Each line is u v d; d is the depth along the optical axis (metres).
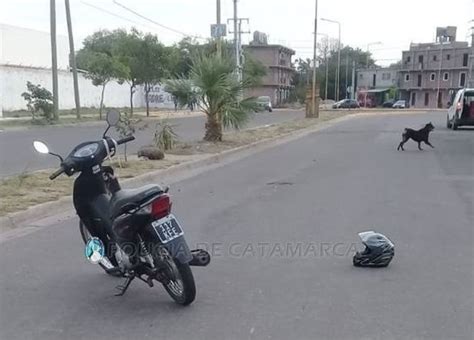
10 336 4.38
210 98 19.50
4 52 47.22
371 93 110.62
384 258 5.91
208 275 5.74
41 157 15.74
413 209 8.94
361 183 11.58
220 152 16.94
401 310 4.78
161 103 69.44
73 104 53.31
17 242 7.10
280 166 14.68
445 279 5.57
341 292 5.21
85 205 5.37
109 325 4.55
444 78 101.88
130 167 13.22
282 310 4.80
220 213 8.73
